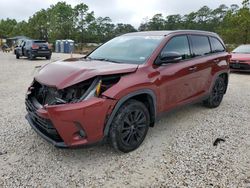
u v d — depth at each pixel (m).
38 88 3.90
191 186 3.06
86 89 3.35
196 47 5.17
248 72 11.90
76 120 3.20
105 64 3.88
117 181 3.16
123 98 3.50
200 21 63.47
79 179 3.18
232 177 3.24
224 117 5.43
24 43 21.12
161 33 4.72
